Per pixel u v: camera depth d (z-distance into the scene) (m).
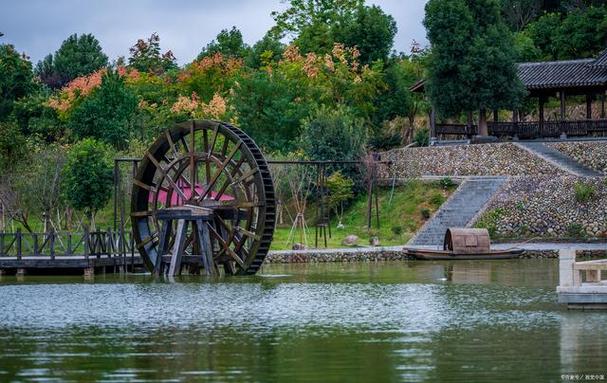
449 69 138.12
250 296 77.06
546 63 143.12
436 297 75.50
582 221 119.62
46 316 67.56
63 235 115.19
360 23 169.00
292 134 153.38
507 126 142.00
